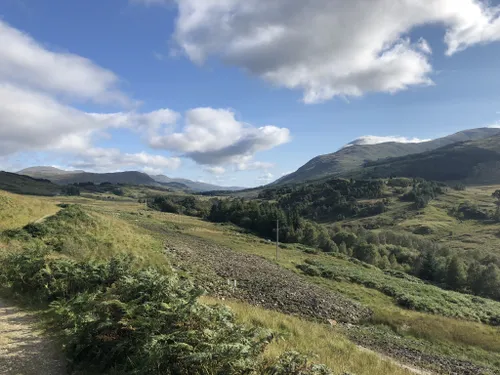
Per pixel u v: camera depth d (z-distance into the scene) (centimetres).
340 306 3228
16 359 678
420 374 1562
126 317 742
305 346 1281
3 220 2277
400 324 2898
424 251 10481
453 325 2994
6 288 1130
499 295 7106
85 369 659
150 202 18225
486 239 15025
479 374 1970
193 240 6031
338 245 10962
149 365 589
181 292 863
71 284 1100
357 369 1180
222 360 618
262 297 2864
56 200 18638
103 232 2717
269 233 11631
